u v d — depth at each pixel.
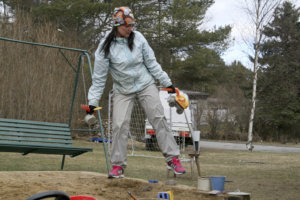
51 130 5.44
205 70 25.53
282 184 5.26
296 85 22.16
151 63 4.48
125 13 4.25
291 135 30.88
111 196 3.56
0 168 5.73
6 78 12.55
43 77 13.27
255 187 4.95
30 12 17.84
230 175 6.43
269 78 21.39
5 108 12.50
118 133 4.39
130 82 4.38
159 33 22.31
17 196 3.41
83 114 15.45
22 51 12.99
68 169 6.27
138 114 13.52
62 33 17.91
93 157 9.01
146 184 4.10
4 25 12.99
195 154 5.69
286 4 20.58
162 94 13.95
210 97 30.28
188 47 24.05
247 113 30.22
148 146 13.51
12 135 5.03
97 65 4.39
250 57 19.25
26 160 7.40
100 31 20.86
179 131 12.65
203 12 23.62
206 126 30.11
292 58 20.73
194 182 5.51
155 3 22.86
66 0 20.61
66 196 1.88
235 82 30.95
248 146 17.45
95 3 19.89
